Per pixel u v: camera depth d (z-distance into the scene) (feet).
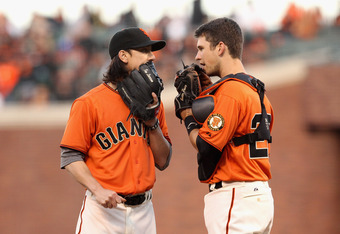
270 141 40.60
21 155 130.41
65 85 136.67
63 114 131.13
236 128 38.81
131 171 40.06
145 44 39.45
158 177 121.90
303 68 118.01
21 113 131.23
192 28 136.77
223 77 40.27
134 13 140.26
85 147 39.24
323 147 116.37
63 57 139.44
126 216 40.24
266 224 39.60
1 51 139.03
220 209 39.50
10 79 136.98
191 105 40.98
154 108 39.42
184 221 120.16
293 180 117.08
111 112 39.70
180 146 121.19
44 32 141.08
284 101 118.62
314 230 115.85
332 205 115.44
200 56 41.29
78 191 128.98
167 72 129.39
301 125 117.29
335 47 122.72
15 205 129.59
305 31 132.98
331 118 114.93
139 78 38.91
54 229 128.57
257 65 125.29
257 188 39.14
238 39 40.63
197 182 120.47
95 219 40.09
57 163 130.00
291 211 116.57
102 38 140.36
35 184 129.70
